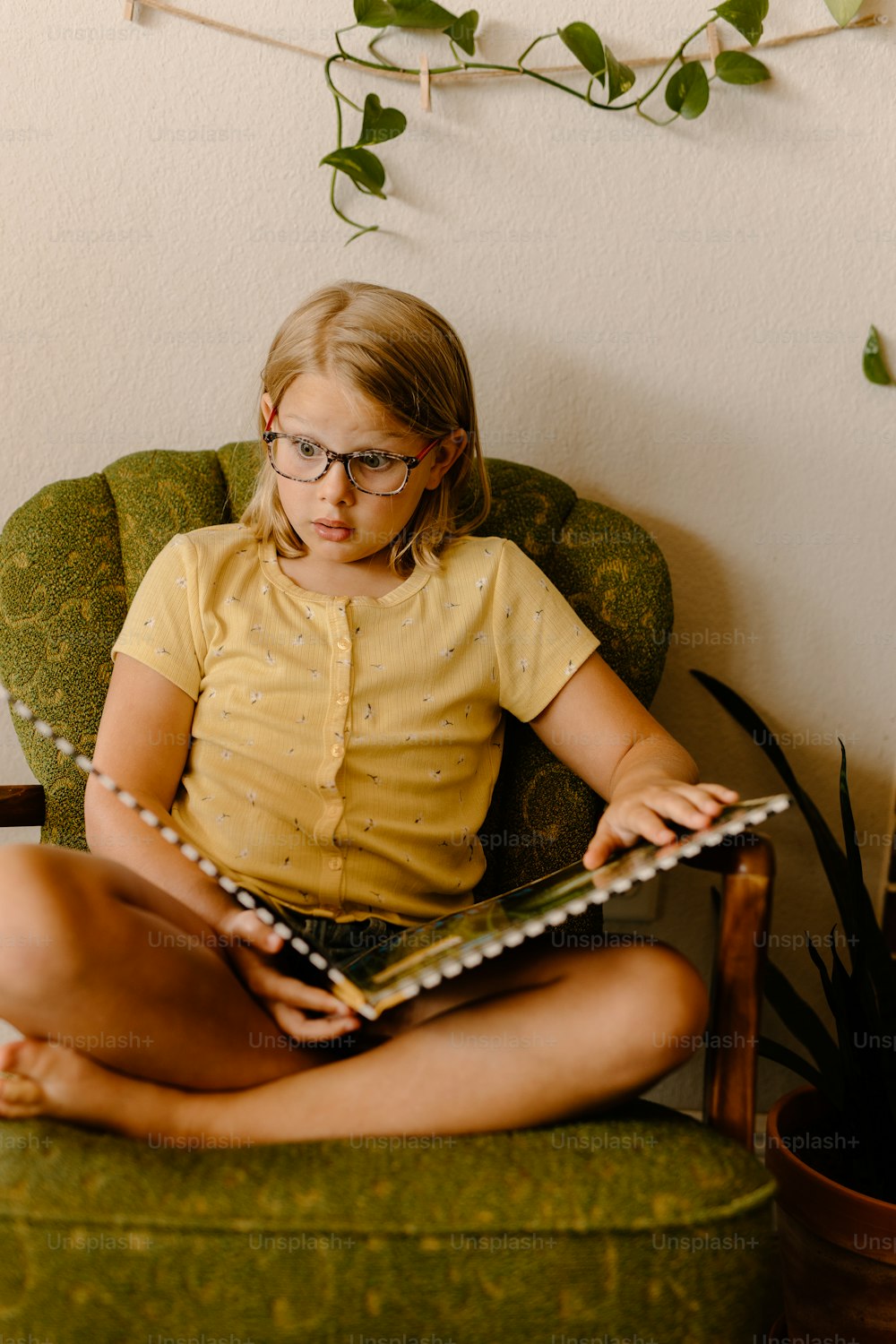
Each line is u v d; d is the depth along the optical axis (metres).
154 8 1.13
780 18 1.13
